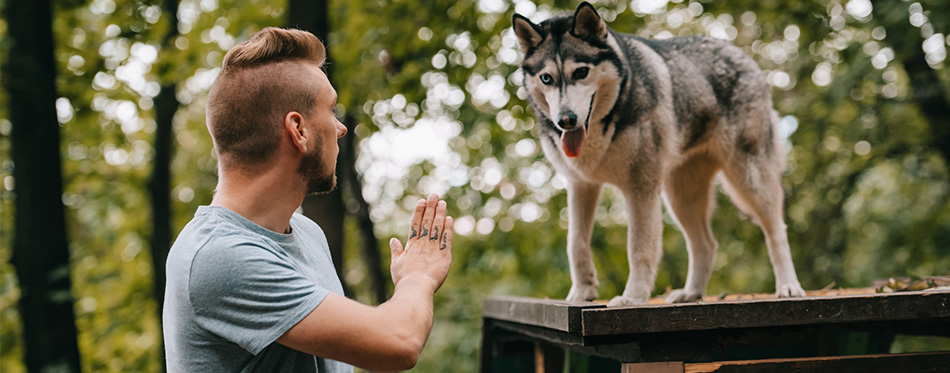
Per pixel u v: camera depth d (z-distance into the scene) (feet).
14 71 20.70
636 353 6.79
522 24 10.13
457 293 43.21
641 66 10.44
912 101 29.48
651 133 10.15
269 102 5.26
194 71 25.48
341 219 19.03
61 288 20.75
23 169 20.84
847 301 6.64
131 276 40.09
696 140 11.44
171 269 5.05
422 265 5.52
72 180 37.11
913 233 38.88
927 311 6.66
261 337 4.67
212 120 5.37
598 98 9.89
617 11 25.18
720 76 11.50
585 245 10.50
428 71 25.50
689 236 12.16
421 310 5.04
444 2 24.52
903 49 25.21
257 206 5.33
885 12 23.77
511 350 13.65
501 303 11.08
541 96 10.29
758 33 34.27
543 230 38.04
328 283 5.76
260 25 25.20
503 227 38.27
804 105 36.29
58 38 27.91
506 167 34.63
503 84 24.90
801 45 33.17
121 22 26.73
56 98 21.75
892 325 9.78
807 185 39.78
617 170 10.09
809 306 6.61
